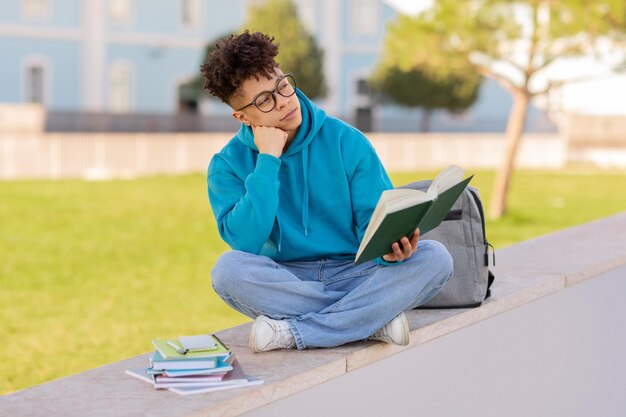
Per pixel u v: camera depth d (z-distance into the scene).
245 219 3.12
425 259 3.15
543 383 4.11
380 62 34.38
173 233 15.22
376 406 3.17
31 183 23.14
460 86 33.53
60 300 9.49
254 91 3.07
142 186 23.03
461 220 3.60
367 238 2.84
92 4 33.91
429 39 15.61
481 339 3.65
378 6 38.00
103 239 14.34
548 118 35.16
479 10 15.37
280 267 3.21
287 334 3.07
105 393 2.64
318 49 31.61
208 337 2.88
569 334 4.27
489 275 3.74
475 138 30.91
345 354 3.02
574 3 14.21
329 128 3.37
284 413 2.76
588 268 4.35
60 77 33.81
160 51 35.47
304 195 3.30
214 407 2.54
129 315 8.77
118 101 34.84
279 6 31.08
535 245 5.05
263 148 3.14
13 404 2.57
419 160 30.22
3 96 32.75
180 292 10.08
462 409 3.61
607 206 19.77
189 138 27.33
